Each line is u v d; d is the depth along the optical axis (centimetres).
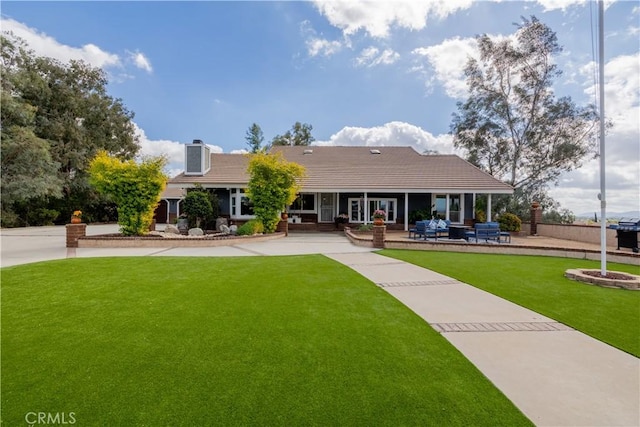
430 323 456
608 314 502
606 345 389
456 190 1944
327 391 282
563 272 826
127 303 526
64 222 3083
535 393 285
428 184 2008
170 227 1638
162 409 254
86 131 3167
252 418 245
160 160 1434
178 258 983
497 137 2636
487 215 2045
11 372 309
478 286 672
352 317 473
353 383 295
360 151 2561
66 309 495
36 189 2412
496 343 391
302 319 461
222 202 2150
